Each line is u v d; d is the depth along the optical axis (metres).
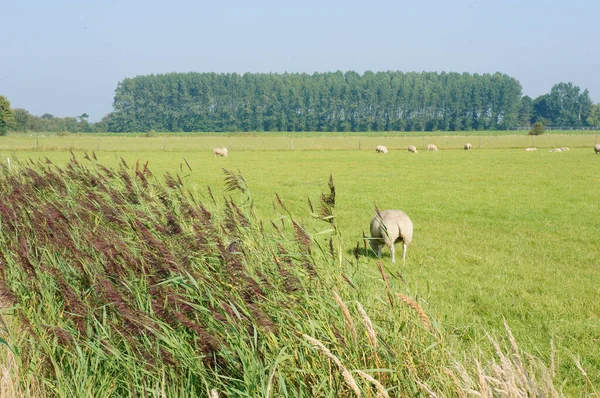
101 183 7.95
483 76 193.88
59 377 4.38
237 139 107.44
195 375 4.40
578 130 153.75
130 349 4.54
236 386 4.16
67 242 5.81
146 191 7.74
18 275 5.83
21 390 4.48
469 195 24.89
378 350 4.02
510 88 183.62
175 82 180.62
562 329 8.32
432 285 10.58
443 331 5.19
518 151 63.12
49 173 9.49
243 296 4.55
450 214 19.92
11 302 4.96
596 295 10.27
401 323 4.43
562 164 42.28
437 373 4.10
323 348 3.36
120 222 6.55
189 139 105.75
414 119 185.88
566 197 23.97
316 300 4.59
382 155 57.03
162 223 6.18
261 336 4.30
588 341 7.82
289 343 4.17
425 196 24.61
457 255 13.56
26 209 7.42
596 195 24.42
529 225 17.69
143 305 4.97
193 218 6.12
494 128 186.38
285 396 3.68
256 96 184.62
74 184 9.04
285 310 4.36
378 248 12.72
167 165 42.59
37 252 6.25
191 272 4.85
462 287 10.66
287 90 184.12
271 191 26.22
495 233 16.50
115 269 5.38
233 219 5.71
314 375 4.02
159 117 181.62
